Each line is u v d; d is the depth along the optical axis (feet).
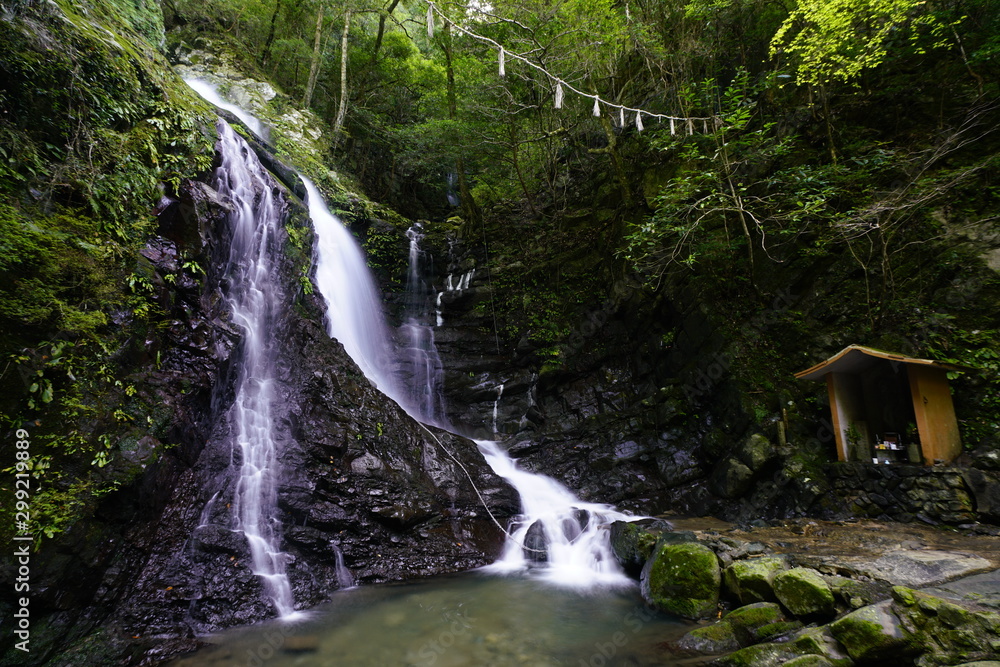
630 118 41.57
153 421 17.07
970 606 11.34
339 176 49.73
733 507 24.11
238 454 20.59
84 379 15.48
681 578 16.25
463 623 15.94
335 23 63.46
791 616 13.48
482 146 46.60
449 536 22.94
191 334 20.12
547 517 25.16
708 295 29.91
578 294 38.60
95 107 19.43
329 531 20.58
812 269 27.45
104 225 18.20
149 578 15.83
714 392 28.14
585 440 32.01
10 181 15.85
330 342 28.25
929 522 18.34
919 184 22.59
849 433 22.13
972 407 20.04
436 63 55.11
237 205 26.05
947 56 26.45
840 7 22.44
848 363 22.02
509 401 37.27
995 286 21.07
